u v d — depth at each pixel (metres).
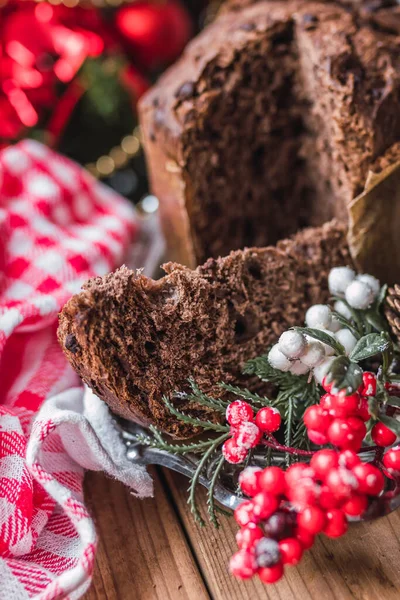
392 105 0.42
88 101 0.52
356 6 0.46
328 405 0.33
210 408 0.37
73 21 0.51
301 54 0.46
